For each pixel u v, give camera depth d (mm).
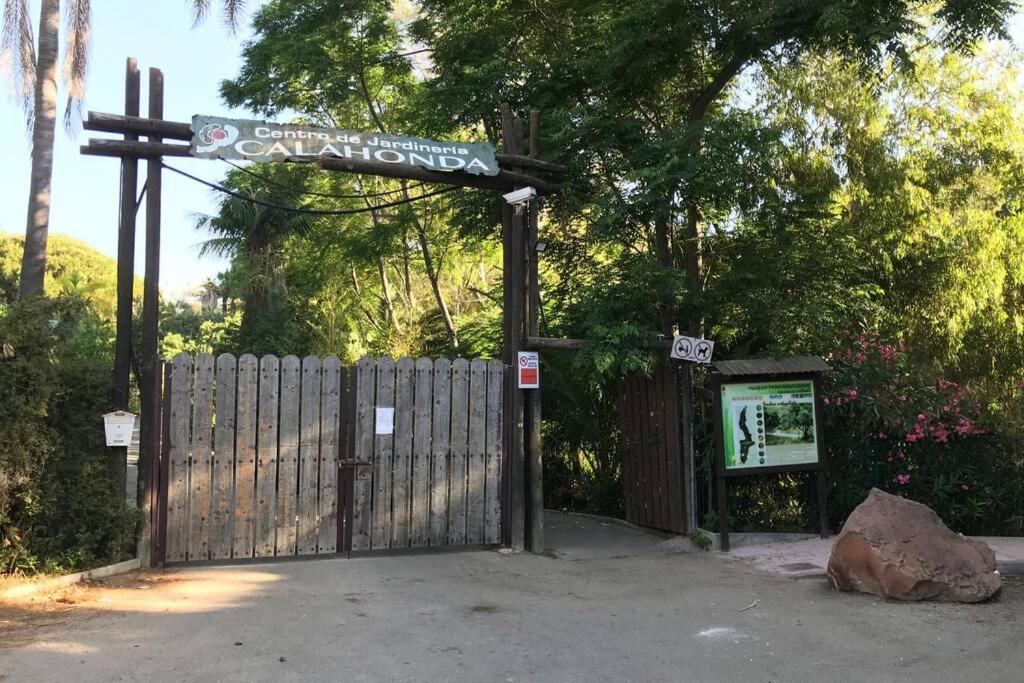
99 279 35094
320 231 19375
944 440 9172
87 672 4621
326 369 8375
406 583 7211
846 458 9539
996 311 12477
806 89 12734
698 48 10859
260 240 19797
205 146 7859
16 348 6785
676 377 9594
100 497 7168
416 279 24094
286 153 8156
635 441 10555
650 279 9203
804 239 10586
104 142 7570
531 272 9305
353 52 15297
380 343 20516
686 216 10406
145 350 7645
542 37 12227
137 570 7367
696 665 4977
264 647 5191
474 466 8992
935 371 11500
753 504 9789
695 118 11258
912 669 4871
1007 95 12977
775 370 9000
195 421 7832
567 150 10102
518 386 9070
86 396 7352
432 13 13586
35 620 5707
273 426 8117
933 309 12281
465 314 21500
